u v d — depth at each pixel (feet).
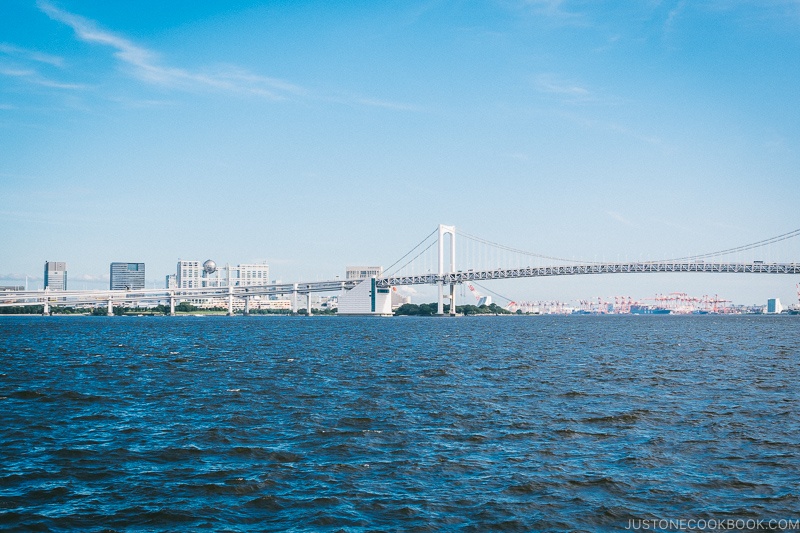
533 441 115.03
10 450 109.70
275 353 304.09
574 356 284.41
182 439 116.88
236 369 229.45
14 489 90.38
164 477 95.25
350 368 232.94
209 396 164.66
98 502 85.56
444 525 78.28
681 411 141.90
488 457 104.83
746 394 166.40
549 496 86.94
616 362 254.06
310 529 77.15
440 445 112.37
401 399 159.12
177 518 80.28
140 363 253.03
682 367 233.55
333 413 140.56
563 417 135.64
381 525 78.13
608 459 103.50
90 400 159.22
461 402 154.61
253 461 103.14
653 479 93.50
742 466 99.55
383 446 111.86
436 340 419.74
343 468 98.78
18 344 377.91
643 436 118.01
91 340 422.82
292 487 90.79
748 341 399.85
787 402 153.48
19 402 156.46
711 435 118.62
